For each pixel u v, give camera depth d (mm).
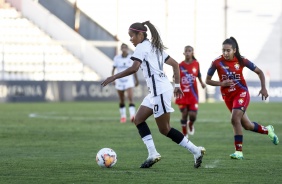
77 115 60656
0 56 95125
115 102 89875
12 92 87750
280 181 21141
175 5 100625
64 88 89812
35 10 98562
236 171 23594
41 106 77312
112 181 20891
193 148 24359
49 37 98562
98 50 98000
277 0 103688
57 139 37438
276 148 32844
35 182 20625
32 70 97250
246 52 104125
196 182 20812
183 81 41062
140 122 24625
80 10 100312
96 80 93125
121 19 100812
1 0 98250
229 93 28422
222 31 101438
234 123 27969
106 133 41812
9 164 25406
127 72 23469
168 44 100812
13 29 97750
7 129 44344
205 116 60844
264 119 56469
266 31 103875
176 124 51281
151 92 23969
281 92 98000
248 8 103500
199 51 101000
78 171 23328
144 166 24391
